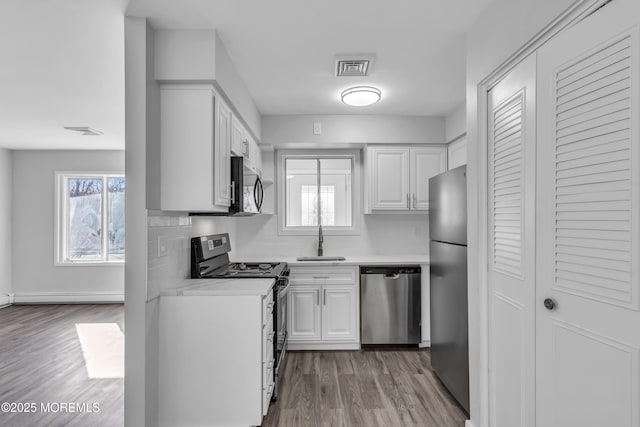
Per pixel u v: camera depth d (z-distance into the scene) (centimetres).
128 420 188
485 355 196
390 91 309
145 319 191
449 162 384
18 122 389
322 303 348
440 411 235
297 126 376
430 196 293
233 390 209
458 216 233
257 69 262
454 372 242
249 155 321
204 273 263
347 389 266
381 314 349
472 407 206
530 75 155
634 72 105
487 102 198
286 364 314
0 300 519
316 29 207
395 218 422
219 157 223
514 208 169
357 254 419
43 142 492
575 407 130
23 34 204
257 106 348
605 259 117
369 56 241
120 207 559
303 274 350
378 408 239
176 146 210
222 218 356
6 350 347
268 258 407
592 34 121
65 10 181
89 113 356
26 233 540
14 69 252
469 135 210
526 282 159
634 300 106
